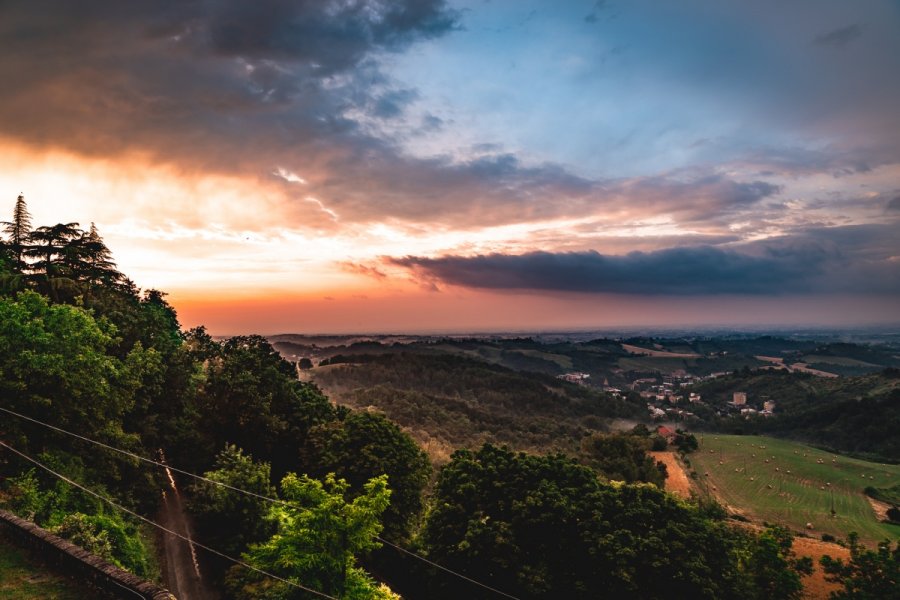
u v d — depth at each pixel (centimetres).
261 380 4219
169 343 3931
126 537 1905
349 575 1744
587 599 2516
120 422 2555
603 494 2827
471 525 2688
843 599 2834
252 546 1856
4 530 1187
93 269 4700
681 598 2428
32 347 2016
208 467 3600
